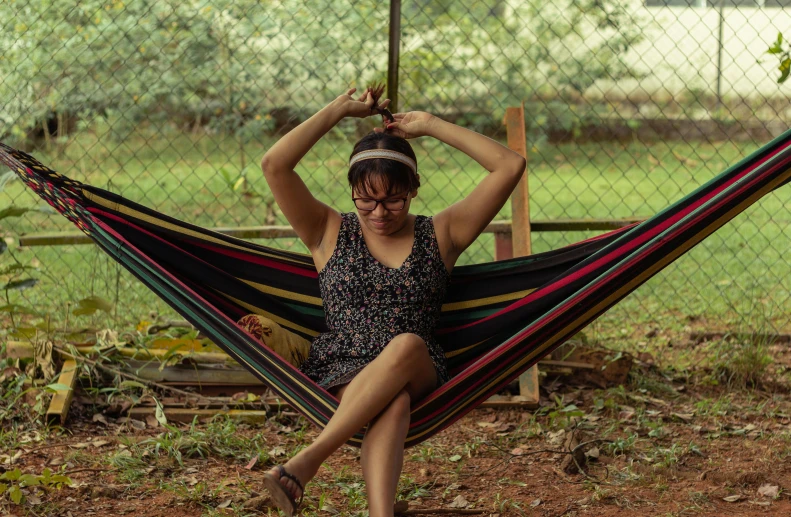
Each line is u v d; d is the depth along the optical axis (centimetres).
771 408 484
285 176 330
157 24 882
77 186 359
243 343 317
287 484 276
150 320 559
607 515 356
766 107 1163
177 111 1077
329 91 1000
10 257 688
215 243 370
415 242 337
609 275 313
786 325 611
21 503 350
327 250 343
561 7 1171
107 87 957
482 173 1081
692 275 711
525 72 1202
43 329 474
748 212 895
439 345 360
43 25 787
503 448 428
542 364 504
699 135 1207
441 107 1169
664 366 539
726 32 1166
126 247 343
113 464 390
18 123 830
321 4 916
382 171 315
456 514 356
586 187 1057
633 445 425
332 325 339
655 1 1155
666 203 981
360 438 300
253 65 980
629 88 1229
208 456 409
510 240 529
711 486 385
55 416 428
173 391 466
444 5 1088
